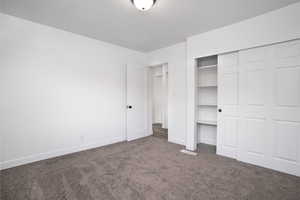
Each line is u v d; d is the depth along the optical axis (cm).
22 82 239
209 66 309
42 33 257
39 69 255
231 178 201
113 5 200
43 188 180
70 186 184
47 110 265
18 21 234
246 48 241
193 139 311
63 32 281
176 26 264
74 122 298
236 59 257
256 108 237
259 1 192
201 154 288
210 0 190
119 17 233
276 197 163
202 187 182
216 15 227
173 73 368
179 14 223
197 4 198
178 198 163
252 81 240
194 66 307
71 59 292
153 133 467
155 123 624
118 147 332
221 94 277
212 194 169
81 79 307
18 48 235
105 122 348
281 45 212
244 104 249
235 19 239
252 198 162
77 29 277
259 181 193
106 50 347
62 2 194
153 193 171
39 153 257
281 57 212
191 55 310
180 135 357
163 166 238
